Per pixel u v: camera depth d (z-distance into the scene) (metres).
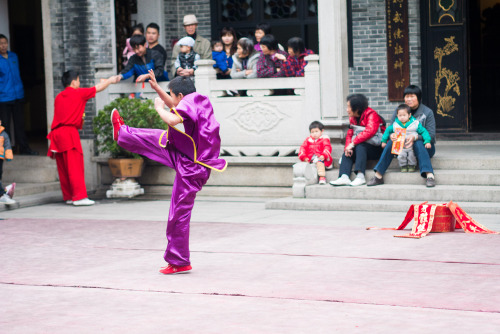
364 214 8.96
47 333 4.80
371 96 12.88
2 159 10.26
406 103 9.55
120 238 7.91
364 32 12.82
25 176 12.14
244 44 10.95
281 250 7.03
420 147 9.39
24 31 16.91
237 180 10.90
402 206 9.01
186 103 6.12
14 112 12.66
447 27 12.52
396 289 5.57
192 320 4.98
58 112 10.53
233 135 10.96
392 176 9.61
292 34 13.52
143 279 6.12
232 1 13.82
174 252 6.24
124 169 10.90
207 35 13.95
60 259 7.00
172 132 6.13
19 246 7.65
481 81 17.44
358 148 9.73
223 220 8.81
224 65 11.74
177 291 5.73
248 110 10.85
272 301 5.38
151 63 11.34
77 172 10.55
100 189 11.70
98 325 4.93
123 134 6.27
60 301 5.57
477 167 9.66
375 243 7.18
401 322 4.80
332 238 7.49
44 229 8.59
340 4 10.32
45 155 12.66
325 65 10.32
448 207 7.60
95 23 11.97
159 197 11.20
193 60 11.34
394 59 12.70
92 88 10.63
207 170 6.21
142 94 11.42
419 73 12.65
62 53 12.30
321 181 10.02
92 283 6.05
